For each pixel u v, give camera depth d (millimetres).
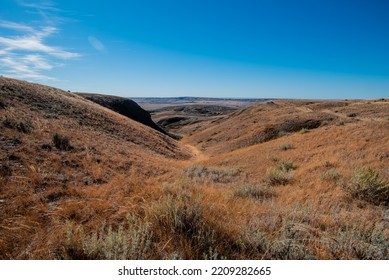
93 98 73375
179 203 3891
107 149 18000
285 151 18172
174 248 3146
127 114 75812
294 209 4703
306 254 3047
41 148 12109
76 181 8547
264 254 2957
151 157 23000
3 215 4660
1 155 9227
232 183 10148
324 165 10438
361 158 10828
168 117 164250
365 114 45188
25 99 24906
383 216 4773
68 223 3539
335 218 4457
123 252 2881
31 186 6781
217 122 95625
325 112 53219
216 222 3676
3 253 3205
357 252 3164
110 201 5191
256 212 4555
